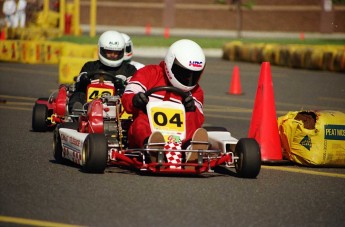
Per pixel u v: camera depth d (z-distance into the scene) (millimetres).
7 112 47438
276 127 32875
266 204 24172
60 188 25172
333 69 88625
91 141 27453
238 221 21766
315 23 175875
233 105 56531
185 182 27000
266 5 176750
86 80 37656
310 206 24250
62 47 86438
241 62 101438
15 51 87938
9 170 28250
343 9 175875
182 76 28906
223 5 178500
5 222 20531
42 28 111500
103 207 22672
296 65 92812
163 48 106688
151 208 22797
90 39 109562
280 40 133625
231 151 29438
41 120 39562
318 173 30562
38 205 22641
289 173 30266
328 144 31703
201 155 26781
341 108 56281
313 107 56562
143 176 27734
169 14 180500
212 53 115312
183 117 28141
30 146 34844
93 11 118188
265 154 32625
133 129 28406
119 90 37344
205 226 21047
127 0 181125
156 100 28969
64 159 31141
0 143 35281
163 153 26656
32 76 72062
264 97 32938
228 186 26703
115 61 39938
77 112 36688
